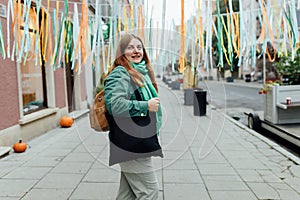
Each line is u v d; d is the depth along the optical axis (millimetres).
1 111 5492
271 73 22891
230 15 3543
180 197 3605
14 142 5891
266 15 3404
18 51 3564
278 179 4188
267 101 7562
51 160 5008
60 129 7633
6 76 5672
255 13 3520
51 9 4387
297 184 4008
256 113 8172
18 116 6098
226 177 4254
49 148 5781
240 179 4180
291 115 7172
